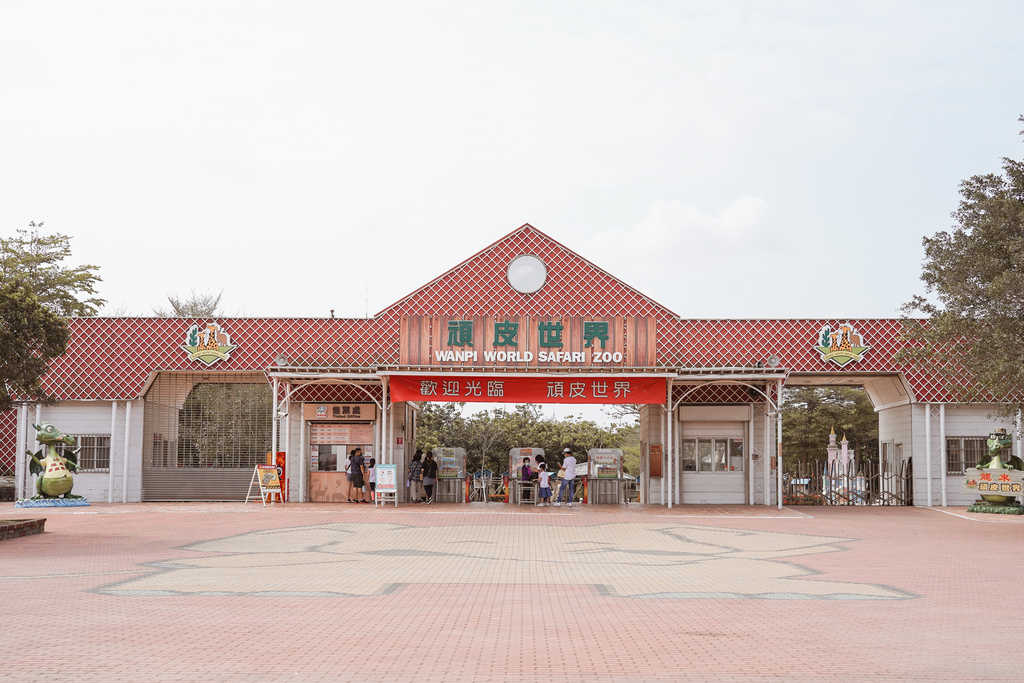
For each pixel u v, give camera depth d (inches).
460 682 273.0
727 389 1127.0
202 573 522.3
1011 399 1058.7
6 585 467.8
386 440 1061.8
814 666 294.5
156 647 318.0
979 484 1017.5
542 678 277.9
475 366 1040.8
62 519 878.4
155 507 1026.7
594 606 413.7
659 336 1122.7
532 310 1136.8
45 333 784.9
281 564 570.3
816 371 1112.2
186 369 1134.4
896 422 1171.3
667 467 1035.3
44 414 1143.0
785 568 564.4
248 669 287.0
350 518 892.0
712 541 724.7
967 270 847.7
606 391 1040.2
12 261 1512.1
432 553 641.0
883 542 719.7
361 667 290.7
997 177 866.1
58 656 303.6
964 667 294.4
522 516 920.3
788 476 1227.9
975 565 579.8
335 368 1043.9
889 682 275.3
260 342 1140.5
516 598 438.3
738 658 305.1
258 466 1053.8
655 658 305.0
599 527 821.9
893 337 1112.2
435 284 1144.2
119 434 1138.0
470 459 1952.5
